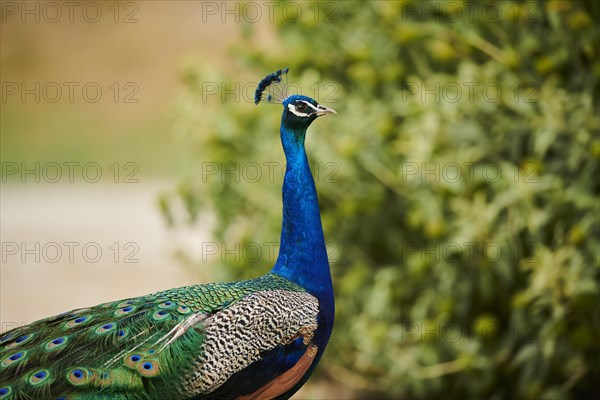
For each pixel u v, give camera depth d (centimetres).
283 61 1250
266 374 785
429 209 1056
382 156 1117
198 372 745
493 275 1081
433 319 1129
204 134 1249
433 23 1137
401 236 1157
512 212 1027
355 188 1138
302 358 811
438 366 1105
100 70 3656
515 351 1098
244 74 1525
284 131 890
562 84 1075
